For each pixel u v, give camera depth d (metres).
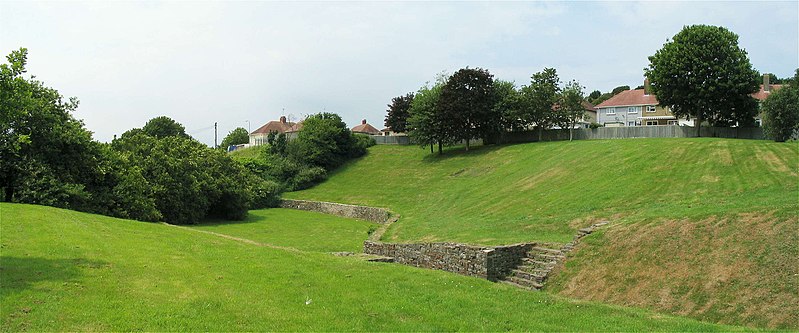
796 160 31.19
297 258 16.64
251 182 59.53
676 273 15.30
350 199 59.00
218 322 10.09
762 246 14.96
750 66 55.75
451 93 68.81
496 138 73.31
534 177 43.91
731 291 13.76
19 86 12.87
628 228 18.69
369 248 25.86
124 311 10.21
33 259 13.48
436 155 73.00
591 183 35.06
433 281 14.41
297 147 75.00
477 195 43.47
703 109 58.12
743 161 32.91
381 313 11.38
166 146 44.50
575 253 18.30
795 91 49.69
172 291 11.88
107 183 33.12
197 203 43.56
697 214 18.23
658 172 33.66
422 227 34.09
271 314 10.83
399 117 92.94
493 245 21.52
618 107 82.81
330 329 10.17
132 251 15.77
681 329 10.91
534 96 67.00
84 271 12.75
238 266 14.92
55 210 23.30
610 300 15.29
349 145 79.38
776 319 12.32
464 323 10.91
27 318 9.38
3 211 20.94
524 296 13.27
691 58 55.50
